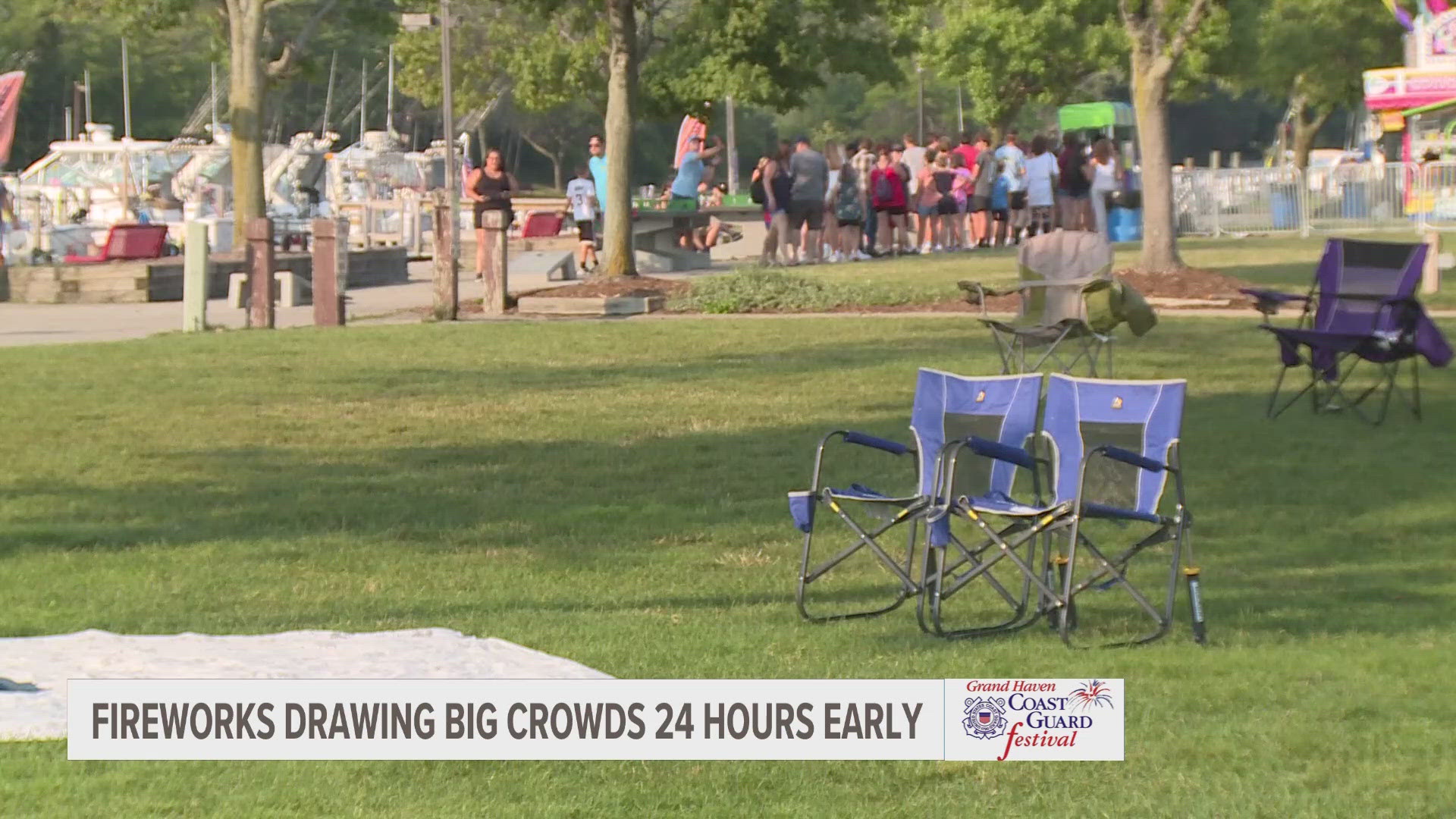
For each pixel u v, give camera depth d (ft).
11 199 247.91
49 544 58.90
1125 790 33.76
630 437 79.30
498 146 579.89
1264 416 82.53
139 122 505.66
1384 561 55.06
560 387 95.09
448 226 137.69
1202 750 36.01
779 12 195.31
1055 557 51.80
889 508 48.80
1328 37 329.93
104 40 481.46
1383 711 38.73
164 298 170.19
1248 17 318.04
